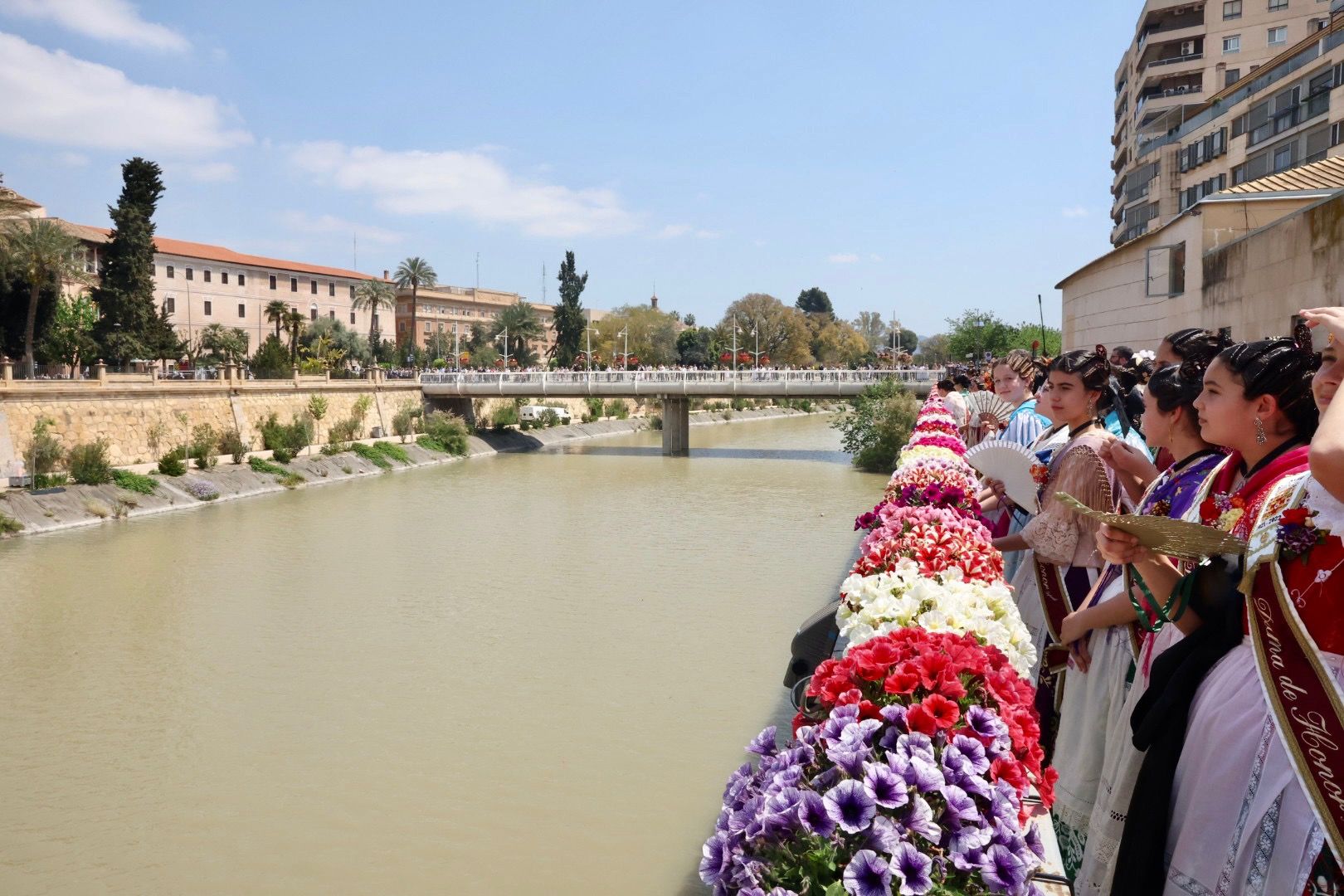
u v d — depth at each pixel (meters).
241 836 12.22
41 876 11.31
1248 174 37.72
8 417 34.28
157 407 40.94
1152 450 4.95
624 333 110.94
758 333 115.06
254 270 85.12
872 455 49.16
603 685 17.42
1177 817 2.47
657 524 34.12
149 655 19.44
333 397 52.41
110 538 31.44
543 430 67.50
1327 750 2.04
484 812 12.72
